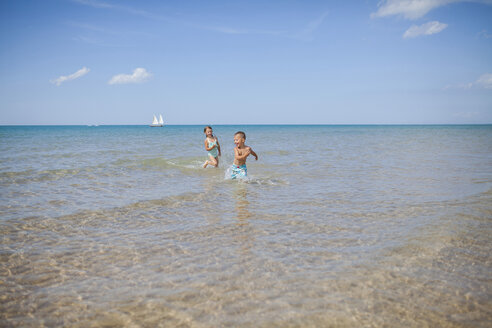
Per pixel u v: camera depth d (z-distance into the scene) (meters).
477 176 9.25
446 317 2.49
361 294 2.83
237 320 2.46
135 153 16.14
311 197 6.67
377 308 2.61
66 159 13.14
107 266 3.45
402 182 8.38
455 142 27.20
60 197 6.64
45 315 2.57
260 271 3.29
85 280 3.14
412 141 28.86
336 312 2.55
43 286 3.03
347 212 5.49
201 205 6.01
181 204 6.08
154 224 4.88
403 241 4.09
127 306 2.68
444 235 4.27
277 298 2.77
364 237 4.26
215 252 3.80
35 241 4.18
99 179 8.82
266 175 9.59
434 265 3.40
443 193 6.94
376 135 43.91
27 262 3.55
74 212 5.51
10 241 4.17
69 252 3.83
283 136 40.97
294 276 3.17
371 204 6.04
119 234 4.44
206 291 2.91
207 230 4.59
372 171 10.40
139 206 5.93
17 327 2.41
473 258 3.56
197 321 2.46
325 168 11.08
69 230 4.61
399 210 5.58
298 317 2.49
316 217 5.20
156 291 2.92
